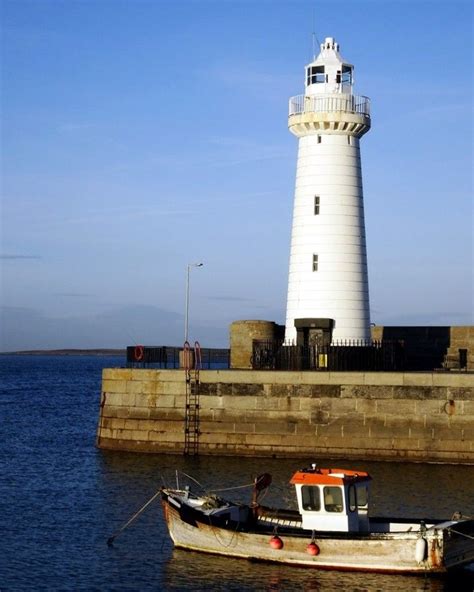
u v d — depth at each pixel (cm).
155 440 5831
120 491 4859
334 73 6322
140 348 6150
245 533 3697
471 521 3612
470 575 3594
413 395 5419
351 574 3575
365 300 6278
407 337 6731
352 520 3697
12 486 5088
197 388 5759
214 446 5716
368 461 5447
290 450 5578
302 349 6034
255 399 5653
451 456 5353
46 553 3791
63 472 5466
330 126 6200
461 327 6600
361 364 6006
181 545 3841
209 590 3397
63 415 9312
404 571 3550
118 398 5938
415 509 4281
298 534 3641
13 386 14850
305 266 6238
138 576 3531
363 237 6303
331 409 5531
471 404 5341
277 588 3428
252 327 6731
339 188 6222
